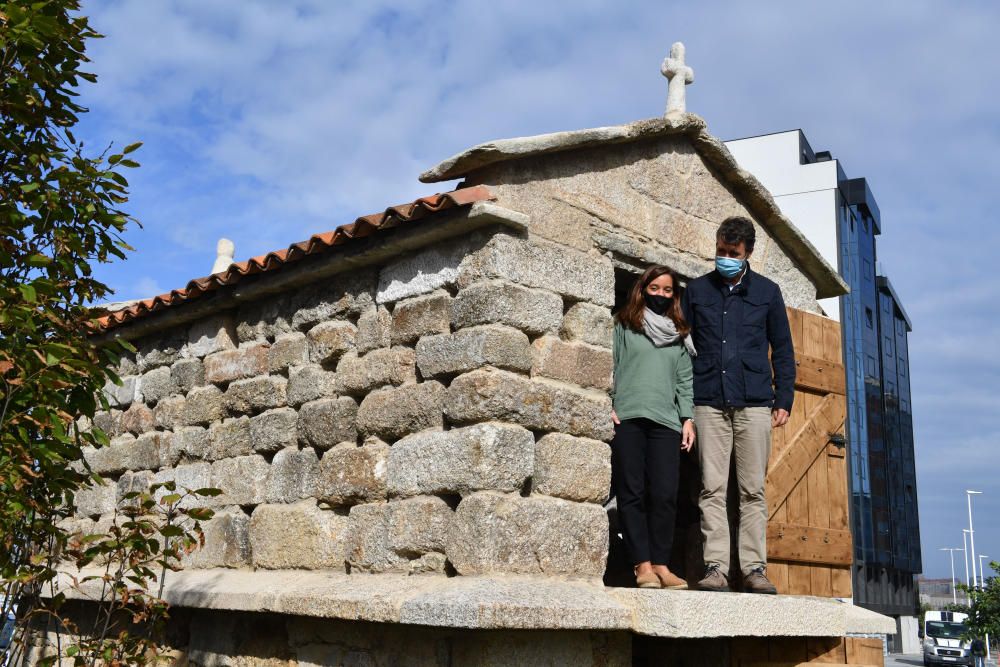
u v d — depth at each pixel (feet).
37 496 12.56
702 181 20.45
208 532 19.72
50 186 12.19
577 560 15.42
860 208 129.18
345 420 17.20
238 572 18.75
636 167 18.74
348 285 17.78
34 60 11.90
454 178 16.51
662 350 17.25
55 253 12.28
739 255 17.69
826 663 18.28
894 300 150.10
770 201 21.57
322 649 16.34
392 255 16.92
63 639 21.83
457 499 15.15
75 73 12.68
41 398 11.55
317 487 17.40
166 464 21.53
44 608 13.52
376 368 16.75
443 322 15.84
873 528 127.75
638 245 18.34
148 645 14.57
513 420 14.98
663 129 18.90
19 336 11.50
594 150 17.78
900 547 142.51
